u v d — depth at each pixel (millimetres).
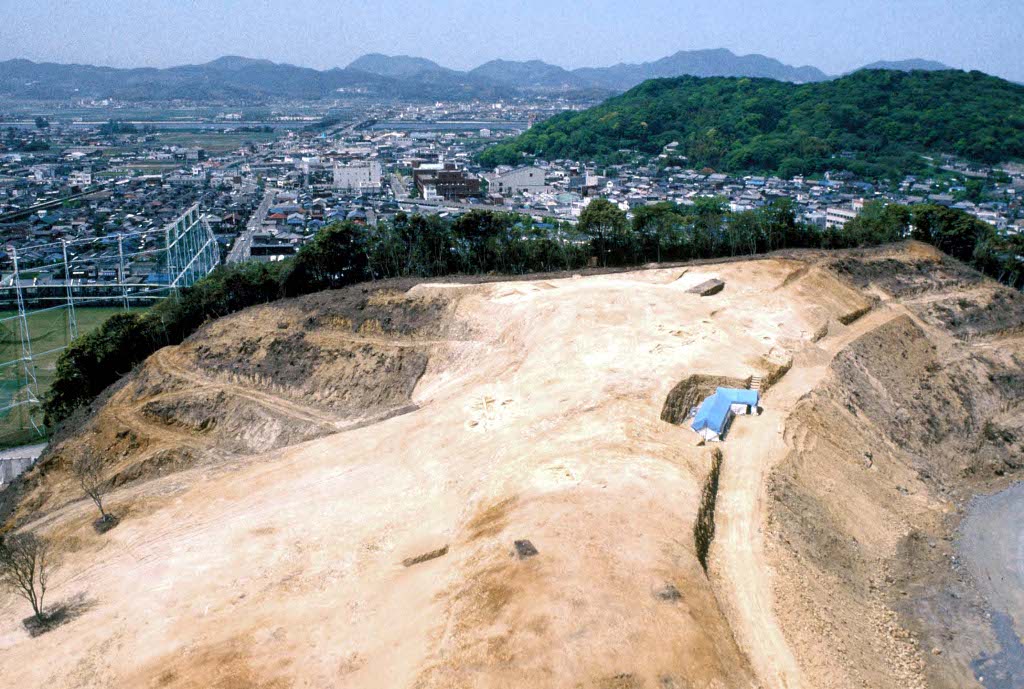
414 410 81875
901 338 91312
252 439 85312
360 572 51938
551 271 118562
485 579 43875
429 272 120250
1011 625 53375
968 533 64875
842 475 63844
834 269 103125
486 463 61906
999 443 82062
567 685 34938
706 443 61250
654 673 35562
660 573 42406
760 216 127312
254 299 116438
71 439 87125
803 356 80062
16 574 55812
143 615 50875
